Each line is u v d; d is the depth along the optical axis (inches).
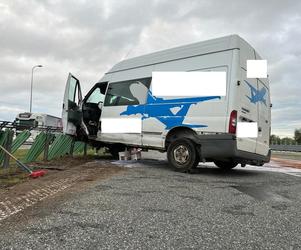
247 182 270.7
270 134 353.1
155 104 339.0
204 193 215.5
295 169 407.8
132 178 266.8
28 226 139.0
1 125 297.0
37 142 373.1
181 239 128.7
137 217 155.8
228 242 127.0
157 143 335.0
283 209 181.3
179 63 327.3
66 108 389.7
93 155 506.9
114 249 117.0
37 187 223.0
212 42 307.7
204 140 295.0
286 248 122.3
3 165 301.0
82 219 150.0
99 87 411.2
